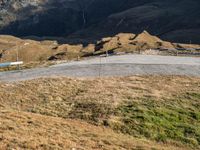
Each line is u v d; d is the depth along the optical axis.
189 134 33.28
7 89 40.06
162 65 58.53
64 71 54.47
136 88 42.81
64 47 160.00
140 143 28.64
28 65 67.25
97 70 54.38
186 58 69.75
